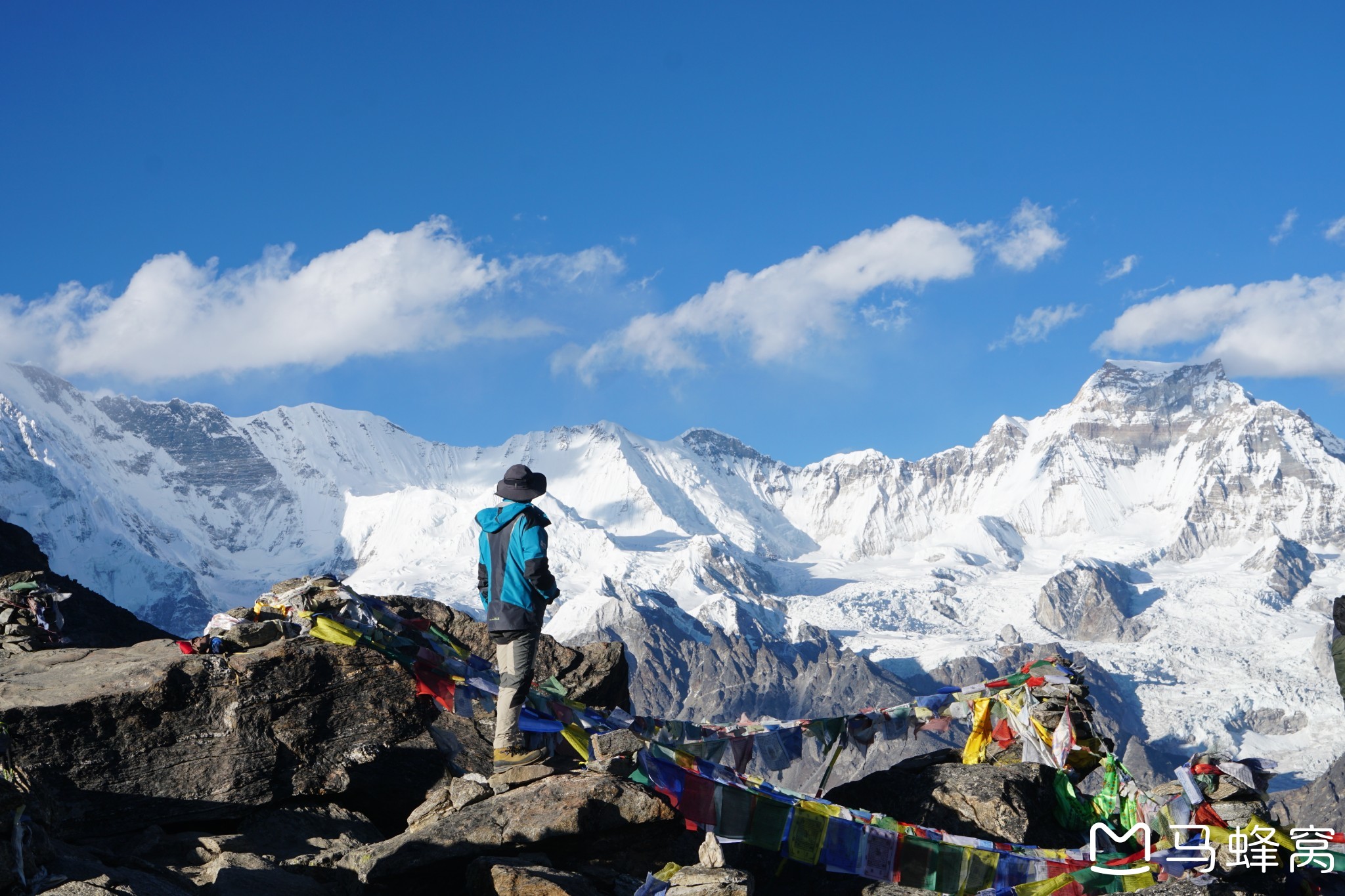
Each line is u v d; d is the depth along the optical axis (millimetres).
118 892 6188
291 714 8492
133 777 7961
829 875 7945
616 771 8078
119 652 9016
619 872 7688
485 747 8906
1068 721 8836
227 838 7891
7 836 6141
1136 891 7648
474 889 7172
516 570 8141
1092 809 8727
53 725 7824
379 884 7328
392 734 8695
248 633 8781
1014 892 7723
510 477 8305
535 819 7621
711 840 7617
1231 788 7930
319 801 8500
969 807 8484
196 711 8258
